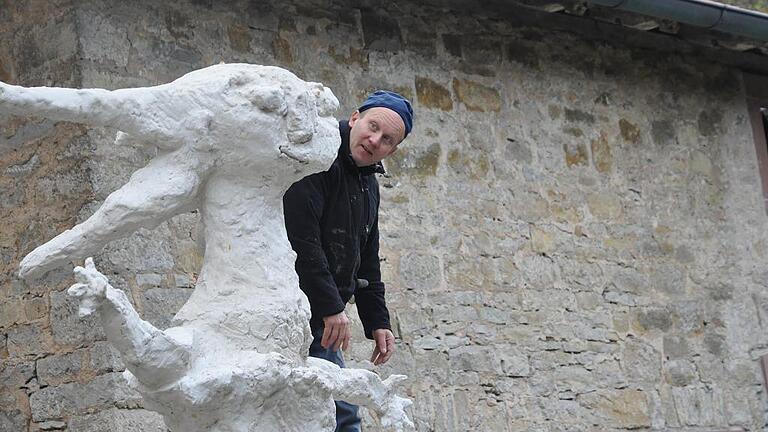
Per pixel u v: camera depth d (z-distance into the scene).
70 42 6.81
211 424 3.41
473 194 8.38
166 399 3.33
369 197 4.92
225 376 3.34
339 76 7.94
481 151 8.50
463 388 7.98
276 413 3.48
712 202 9.66
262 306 3.50
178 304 6.70
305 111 3.61
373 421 7.41
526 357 8.35
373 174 4.99
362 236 4.93
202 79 3.54
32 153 6.84
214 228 3.57
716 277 9.51
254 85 3.56
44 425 6.66
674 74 9.72
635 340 8.95
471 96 8.56
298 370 3.49
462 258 8.20
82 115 3.35
